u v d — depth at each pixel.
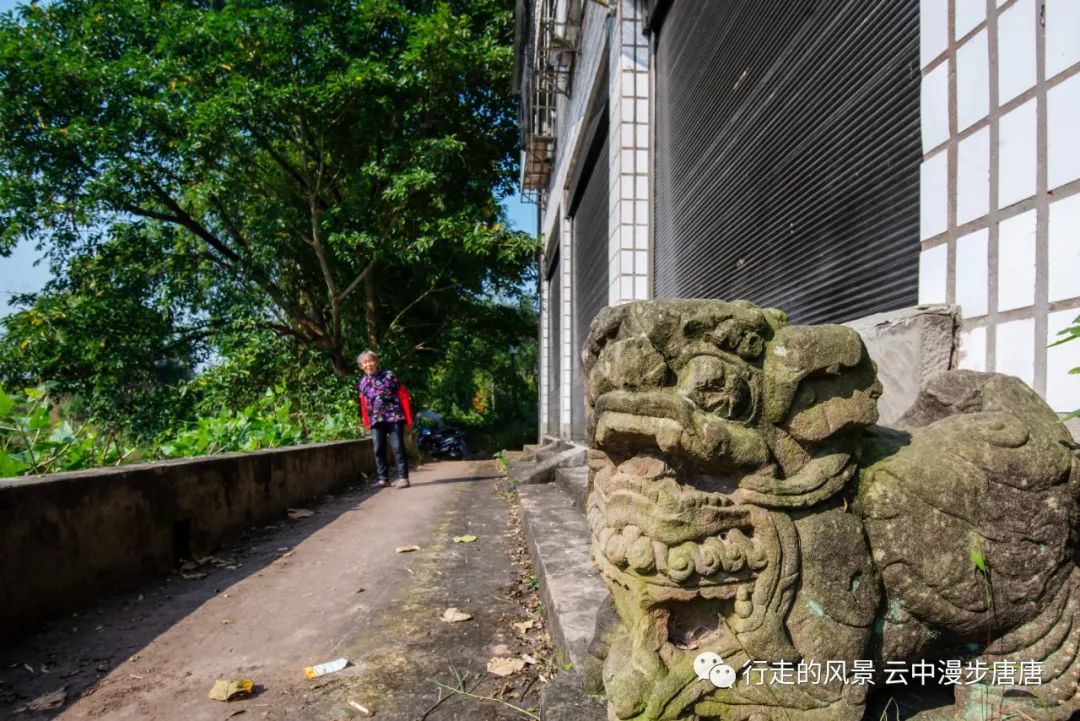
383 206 12.45
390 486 7.74
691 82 5.35
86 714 2.17
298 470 6.12
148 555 3.70
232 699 2.27
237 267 12.49
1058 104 1.97
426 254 12.22
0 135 10.91
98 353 11.59
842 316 3.23
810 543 1.49
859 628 1.48
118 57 12.06
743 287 4.34
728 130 4.61
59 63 10.72
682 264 5.52
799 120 3.65
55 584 3.04
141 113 10.96
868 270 3.02
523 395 20.73
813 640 1.46
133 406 11.55
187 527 4.11
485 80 13.23
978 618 1.57
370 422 7.71
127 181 11.37
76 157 11.27
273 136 12.09
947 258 2.43
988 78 2.25
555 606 2.61
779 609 1.46
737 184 4.44
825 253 3.39
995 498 1.58
